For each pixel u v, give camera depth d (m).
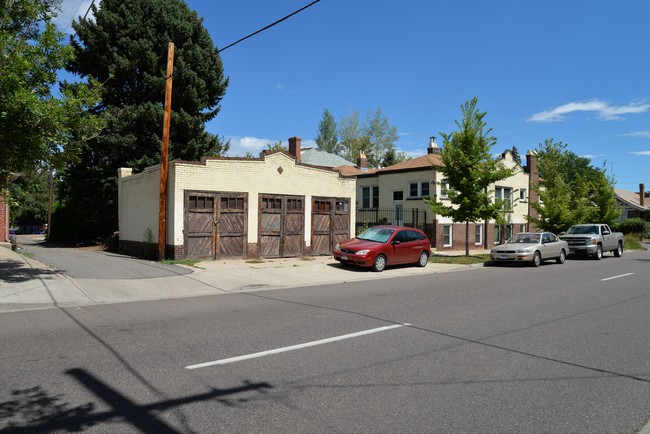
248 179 18.52
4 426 3.83
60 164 11.86
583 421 4.13
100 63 26.64
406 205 28.86
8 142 10.62
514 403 4.51
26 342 6.40
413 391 4.78
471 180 20.78
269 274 14.55
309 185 20.34
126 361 5.60
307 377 5.14
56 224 36.81
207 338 6.75
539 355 6.15
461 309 9.33
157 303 9.75
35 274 12.52
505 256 19.66
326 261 18.69
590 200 33.12
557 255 21.03
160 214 16.75
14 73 9.96
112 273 13.33
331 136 63.53
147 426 3.87
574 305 9.94
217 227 17.77
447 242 28.11
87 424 3.89
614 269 18.36
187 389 4.72
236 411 4.20
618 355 6.19
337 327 7.55
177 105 27.39
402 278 14.92
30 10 11.23
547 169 30.69
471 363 5.75
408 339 6.86
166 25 27.22
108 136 26.00
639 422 4.12
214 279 13.16
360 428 3.89
